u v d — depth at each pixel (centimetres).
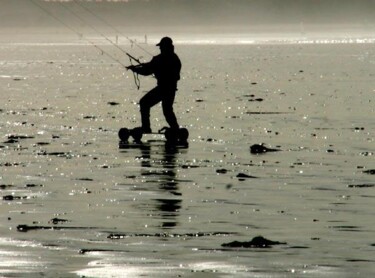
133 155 3192
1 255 1716
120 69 11888
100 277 1564
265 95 6341
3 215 2111
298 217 2100
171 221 2048
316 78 8662
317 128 4094
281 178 2677
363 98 5938
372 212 2159
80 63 14425
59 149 3338
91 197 2355
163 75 3572
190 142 3588
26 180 2628
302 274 1587
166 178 2677
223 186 2534
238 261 1678
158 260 1683
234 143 3550
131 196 2369
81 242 1831
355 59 14138
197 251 1758
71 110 5066
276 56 16562
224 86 7544
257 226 1997
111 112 4944
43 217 2088
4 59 16350
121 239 1861
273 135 3828
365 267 1638
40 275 1575
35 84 8038
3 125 4197
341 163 2995
